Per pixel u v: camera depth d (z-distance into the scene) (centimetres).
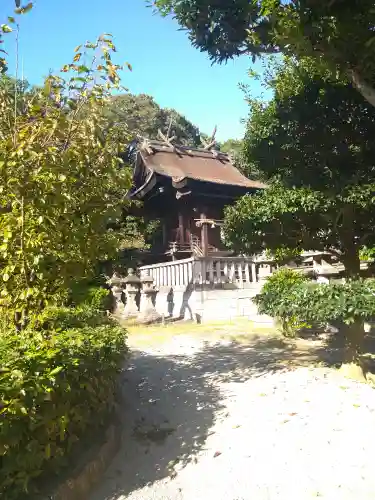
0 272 351
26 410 243
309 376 571
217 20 541
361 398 476
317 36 431
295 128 582
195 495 318
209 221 1794
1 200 347
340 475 325
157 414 493
